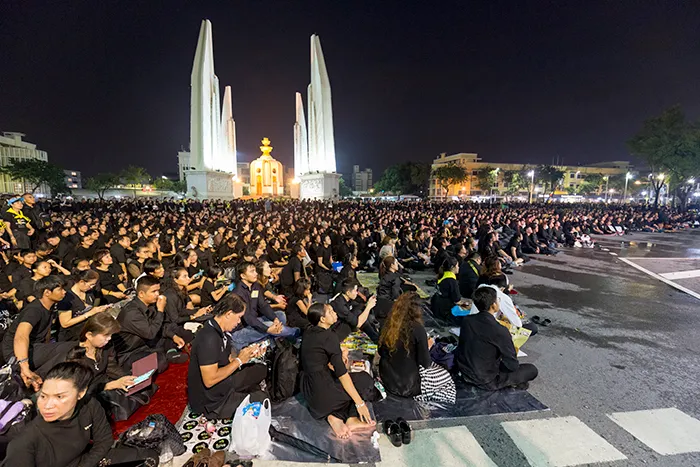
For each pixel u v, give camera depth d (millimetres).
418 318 3500
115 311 4555
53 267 6379
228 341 3250
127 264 7004
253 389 3553
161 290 4844
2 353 3436
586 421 3279
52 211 26156
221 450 2814
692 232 21016
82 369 2016
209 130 37156
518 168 96750
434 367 3742
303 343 3234
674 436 3090
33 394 2979
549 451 2875
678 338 5359
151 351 4012
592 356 4699
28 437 1911
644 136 30969
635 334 5508
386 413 3330
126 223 14742
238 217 19266
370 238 12984
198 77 35469
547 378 4082
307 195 44656
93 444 2252
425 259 10477
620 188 86500
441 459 2771
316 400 3090
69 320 4020
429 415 3318
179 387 3797
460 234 12297
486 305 3729
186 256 6598
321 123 43469
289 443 2904
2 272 6246
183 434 3023
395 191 75250
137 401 3318
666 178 36094
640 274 9914
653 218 21922
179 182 85812
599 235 19359
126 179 76312
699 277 9523
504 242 14258
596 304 7090
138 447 2537
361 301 5875
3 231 8570
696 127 28250
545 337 5355
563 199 80562
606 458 2803
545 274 9875
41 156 91438
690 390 3865
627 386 3930
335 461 2734
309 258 9094
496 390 3736
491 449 2893
